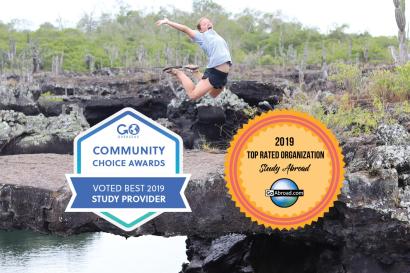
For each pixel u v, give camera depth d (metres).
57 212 10.77
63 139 22.19
